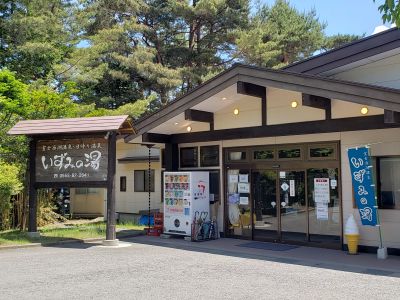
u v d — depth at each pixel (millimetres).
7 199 12836
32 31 21688
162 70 23484
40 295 6250
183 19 25922
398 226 9586
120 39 24141
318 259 9148
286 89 9781
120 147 18562
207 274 7633
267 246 10898
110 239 10984
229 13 25250
